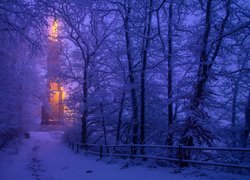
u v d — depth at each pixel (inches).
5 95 816.3
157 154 511.2
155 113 916.6
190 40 633.0
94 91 1012.5
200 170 401.1
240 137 569.6
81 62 1077.8
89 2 627.5
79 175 443.8
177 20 710.5
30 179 412.8
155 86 882.1
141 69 721.6
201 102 511.8
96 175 433.7
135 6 733.3
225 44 590.9
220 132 545.6
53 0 471.8
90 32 1017.5
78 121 1189.1
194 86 532.1
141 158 585.9
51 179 414.6
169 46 697.6
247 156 491.8
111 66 986.7
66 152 896.9
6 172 469.1
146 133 918.4
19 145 1034.1
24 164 589.9
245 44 637.3
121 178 396.2
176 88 573.6
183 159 416.5
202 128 474.0
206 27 524.1
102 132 1162.0
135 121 752.3
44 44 492.1
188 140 482.9
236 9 553.6
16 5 434.6
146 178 382.6
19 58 946.1
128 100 925.8
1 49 600.4
